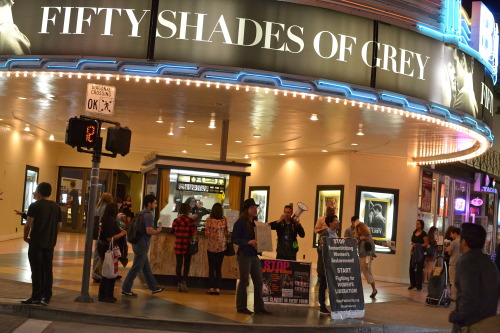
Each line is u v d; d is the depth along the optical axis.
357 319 13.30
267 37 14.15
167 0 13.98
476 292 6.00
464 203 31.83
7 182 26.19
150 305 12.85
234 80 13.90
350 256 13.66
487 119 19.08
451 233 19.33
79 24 14.12
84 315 11.33
